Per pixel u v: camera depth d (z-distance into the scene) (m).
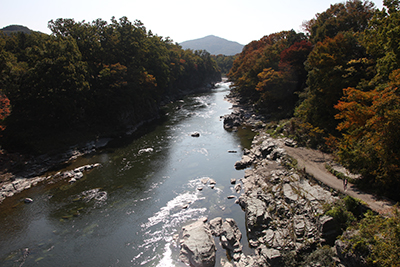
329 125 38.53
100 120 59.84
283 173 30.11
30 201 32.41
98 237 25.41
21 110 48.19
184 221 27.19
